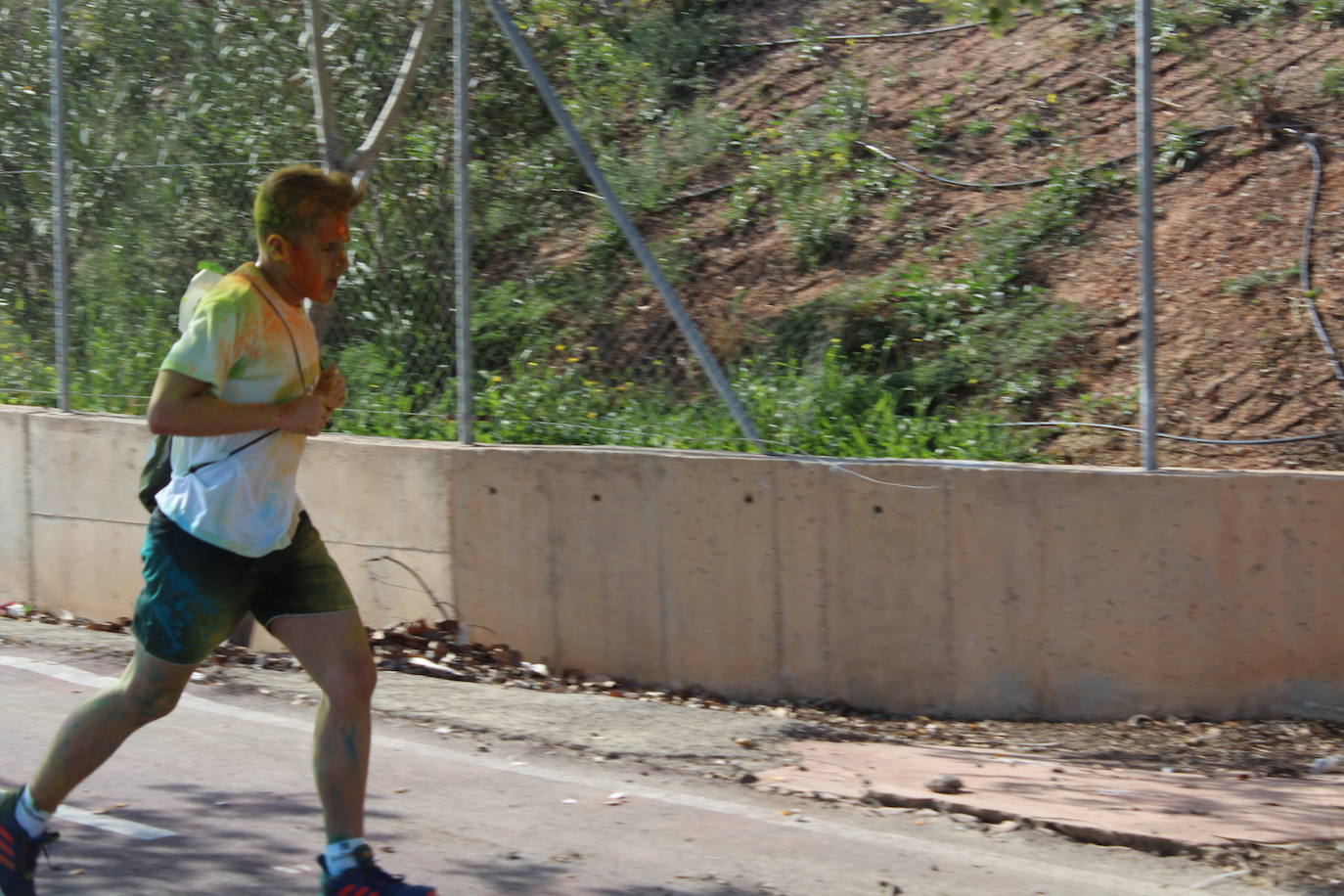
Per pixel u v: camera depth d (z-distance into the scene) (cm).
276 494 399
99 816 517
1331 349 838
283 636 406
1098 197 1002
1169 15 1149
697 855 497
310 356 411
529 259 923
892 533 703
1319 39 1088
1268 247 927
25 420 902
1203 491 668
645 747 630
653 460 739
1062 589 683
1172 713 678
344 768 393
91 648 784
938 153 1079
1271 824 532
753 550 724
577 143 798
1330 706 668
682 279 979
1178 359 861
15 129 997
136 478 855
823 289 966
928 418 859
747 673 729
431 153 867
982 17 895
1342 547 662
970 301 932
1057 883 478
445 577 784
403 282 856
